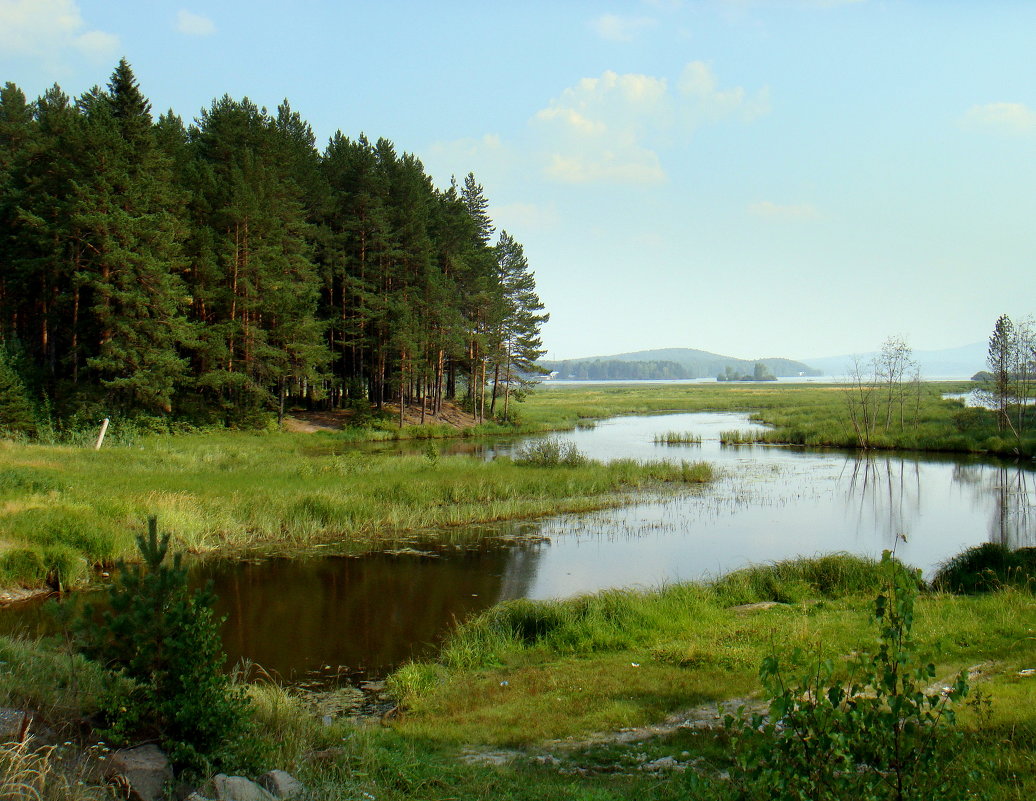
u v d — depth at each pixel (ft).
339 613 47.91
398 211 183.11
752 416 242.17
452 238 191.21
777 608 43.52
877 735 12.53
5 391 113.80
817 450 149.18
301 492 77.30
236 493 74.54
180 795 17.93
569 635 40.24
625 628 40.68
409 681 34.22
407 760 23.39
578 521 77.71
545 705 29.94
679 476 107.14
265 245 148.36
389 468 100.48
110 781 17.57
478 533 71.67
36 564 50.70
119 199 124.57
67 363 133.80
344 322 178.19
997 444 140.87
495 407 229.45
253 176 149.89
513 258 209.67
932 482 107.24
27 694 21.34
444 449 147.33
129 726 19.77
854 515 82.69
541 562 61.05
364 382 190.90
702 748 23.61
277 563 60.13
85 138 120.37
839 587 47.93
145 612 20.03
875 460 132.87
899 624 12.92
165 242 126.62
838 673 28.27
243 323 149.79
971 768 15.72
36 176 130.82
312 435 158.40
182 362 132.36
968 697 24.62
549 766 23.27
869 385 264.11
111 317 122.42
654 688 30.99
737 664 33.06
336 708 32.81
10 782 15.49
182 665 19.94
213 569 58.29
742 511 84.28
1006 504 90.17
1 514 57.82
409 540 68.54
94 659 20.93
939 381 534.78
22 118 157.79
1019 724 21.63
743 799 13.47
